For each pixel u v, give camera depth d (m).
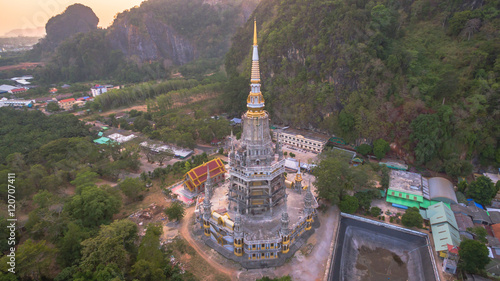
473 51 125.06
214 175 103.69
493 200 94.19
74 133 143.38
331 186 87.12
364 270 71.75
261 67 182.75
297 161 122.06
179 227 82.81
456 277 65.94
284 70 170.12
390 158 125.75
